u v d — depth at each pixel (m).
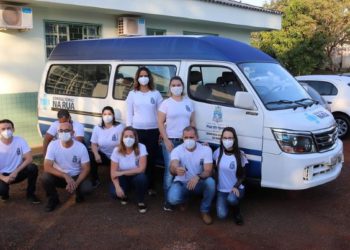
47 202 5.73
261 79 5.60
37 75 9.18
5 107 8.73
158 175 6.88
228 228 4.86
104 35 10.53
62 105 7.36
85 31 10.19
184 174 5.13
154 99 5.66
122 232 4.77
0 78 8.59
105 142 6.12
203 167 5.12
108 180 6.74
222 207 4.98
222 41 5.93
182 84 5.41
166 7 10.94
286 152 5.05
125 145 5.24
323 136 5.29
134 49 6.48
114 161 5.34
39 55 9.16
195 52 5.81
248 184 5.45
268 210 5.40
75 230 4.83
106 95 6.70
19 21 8.30
